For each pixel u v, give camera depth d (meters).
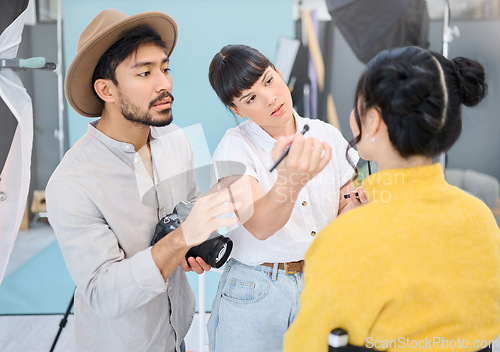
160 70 1.02
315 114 3.18
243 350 1.05
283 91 1.03
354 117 0.76
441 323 0.70
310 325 0.70
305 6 3.08
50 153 3.54
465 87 0.71
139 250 1.08
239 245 1.07
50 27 3.29
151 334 1.11
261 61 1.00
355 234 0.69
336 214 1.11
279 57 3.12
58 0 3.19
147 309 1.09
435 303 0.69
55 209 1.00
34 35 3.30
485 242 0.74
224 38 3.07
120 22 0.95
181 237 0.92
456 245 0.71
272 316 1.04
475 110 3.27
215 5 3.04
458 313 0.70
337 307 0.67
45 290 2.82
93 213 1.02
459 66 0.72
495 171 3.33
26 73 3.39
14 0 1.47
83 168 1.03
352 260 0.67
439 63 0.69
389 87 0.67
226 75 1.01
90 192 1.01
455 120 0.71
